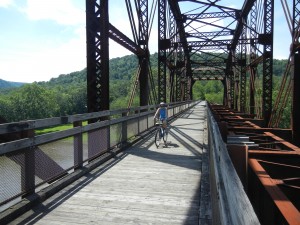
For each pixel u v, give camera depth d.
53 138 5.00
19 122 4.00
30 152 4.35
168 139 11.66
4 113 130.88
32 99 138.88
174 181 5.70
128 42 11.84
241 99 35.34
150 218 3.91
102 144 7.67
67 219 3.86
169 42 22.50
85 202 4.52
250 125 10.14
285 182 3.45
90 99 8.18
